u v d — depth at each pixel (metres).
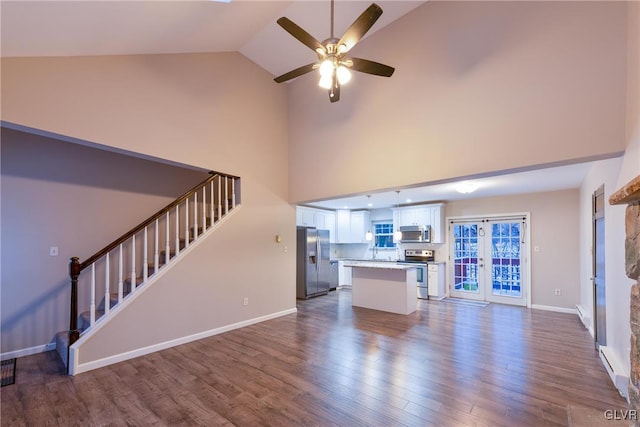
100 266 4.09
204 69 4.27
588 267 4.56
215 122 4.39
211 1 2.91
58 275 3.78
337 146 4.76
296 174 5.38
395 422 2.21
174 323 3.82
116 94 3.32
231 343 3.89
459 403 2.45
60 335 3.53
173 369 3.12
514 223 6.44
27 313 3.55
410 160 3.87
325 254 7.70
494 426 2.16
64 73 2.95
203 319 4.12
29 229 3.60
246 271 4.73
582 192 5.12
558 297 5.78
